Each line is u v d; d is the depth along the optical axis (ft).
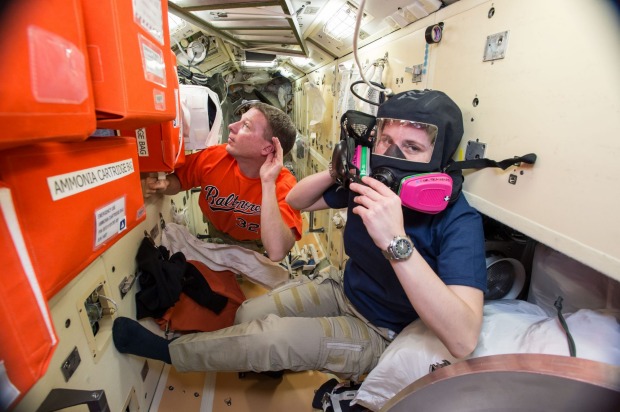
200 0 5.15
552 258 2.95
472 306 2.43
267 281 5.59
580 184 2.00
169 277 4.18
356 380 3.59
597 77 1.85
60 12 1.24
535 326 2.52
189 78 7.44
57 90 1.24
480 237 2.76
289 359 3.32
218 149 5.79
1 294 1.13
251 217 5.80
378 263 3.25
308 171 13.61
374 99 5.18
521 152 2.49
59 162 1.54
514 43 2.52
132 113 1.80
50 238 1.50
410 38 4.39
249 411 4.00
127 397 3.45
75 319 2.62
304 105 15.06
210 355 3.41
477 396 1.64
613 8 1.74
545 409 1.52
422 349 2.78
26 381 1.24
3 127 1.02
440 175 2.58
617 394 1.25
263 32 8.18
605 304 2.49
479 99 2.98
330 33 7.18
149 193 4.40
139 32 1.90
